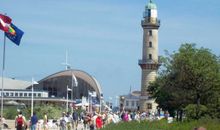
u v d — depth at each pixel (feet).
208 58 268.41
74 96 553.23
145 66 538.06
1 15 136.87
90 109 373.20
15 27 138.00
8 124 228.22
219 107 261.44
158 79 316.60
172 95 287.07
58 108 346.33
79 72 548.72
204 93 265.75
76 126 211.20
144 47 543.80
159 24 546.67
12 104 385.09
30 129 165.89
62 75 553.23
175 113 330.13
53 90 557.33
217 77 264.52
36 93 519.60
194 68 264.93
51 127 212.84
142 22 546.67
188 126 173.06
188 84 270.26
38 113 287.89
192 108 244.63
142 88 540.52
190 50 272.72
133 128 160.04
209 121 180.34
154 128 167.84
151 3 549.95
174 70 278.05
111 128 161.99
